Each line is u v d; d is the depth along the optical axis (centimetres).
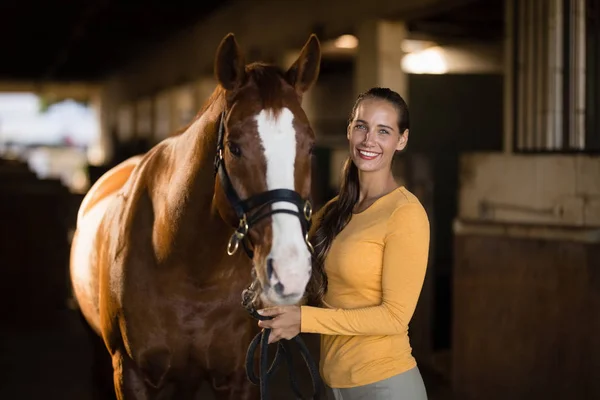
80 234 284
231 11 948
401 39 564
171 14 1059
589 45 360
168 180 218
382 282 180
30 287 570
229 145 177
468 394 380
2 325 563
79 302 284
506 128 386
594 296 331
